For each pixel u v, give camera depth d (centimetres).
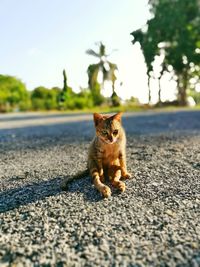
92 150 55
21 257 33
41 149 94
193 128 143
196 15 491
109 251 33
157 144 93
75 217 41
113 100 546
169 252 33
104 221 40
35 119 260
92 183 54
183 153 77
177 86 570
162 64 540
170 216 41
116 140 54
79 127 164
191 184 53
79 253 33
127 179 56
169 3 499
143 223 39
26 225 40
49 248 34
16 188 55
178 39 500
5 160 79
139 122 190
